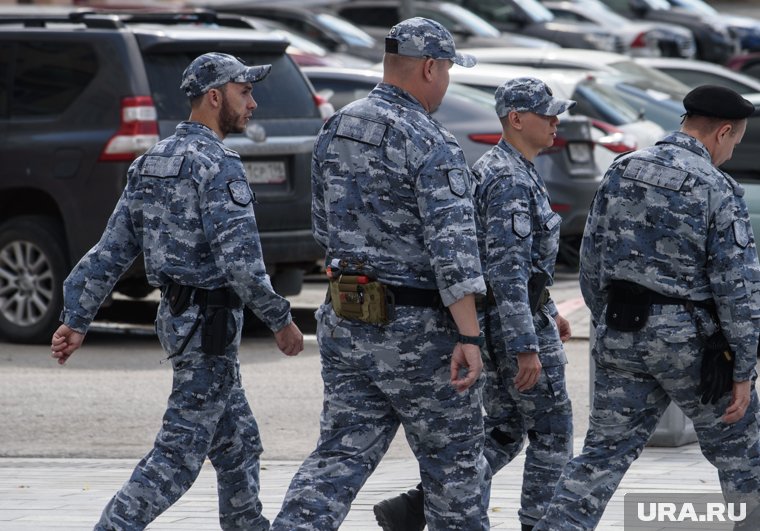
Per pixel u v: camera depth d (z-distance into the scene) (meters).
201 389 16.16
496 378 17.78
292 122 35.25
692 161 15.40
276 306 15.94
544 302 17.42
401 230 14.41
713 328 15.43
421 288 14.45
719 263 15.22
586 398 28.67
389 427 14.88
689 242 15.33
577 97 49.34
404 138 14.34
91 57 34.44
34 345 35.50
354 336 14.55
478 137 43.75
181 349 16.12
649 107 54.62
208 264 16.17
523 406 17.58
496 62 59.31
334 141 14.69
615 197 15.66
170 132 34.03
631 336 15.56
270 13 74.00
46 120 34.62
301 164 35.06
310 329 37.81
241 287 15.84
